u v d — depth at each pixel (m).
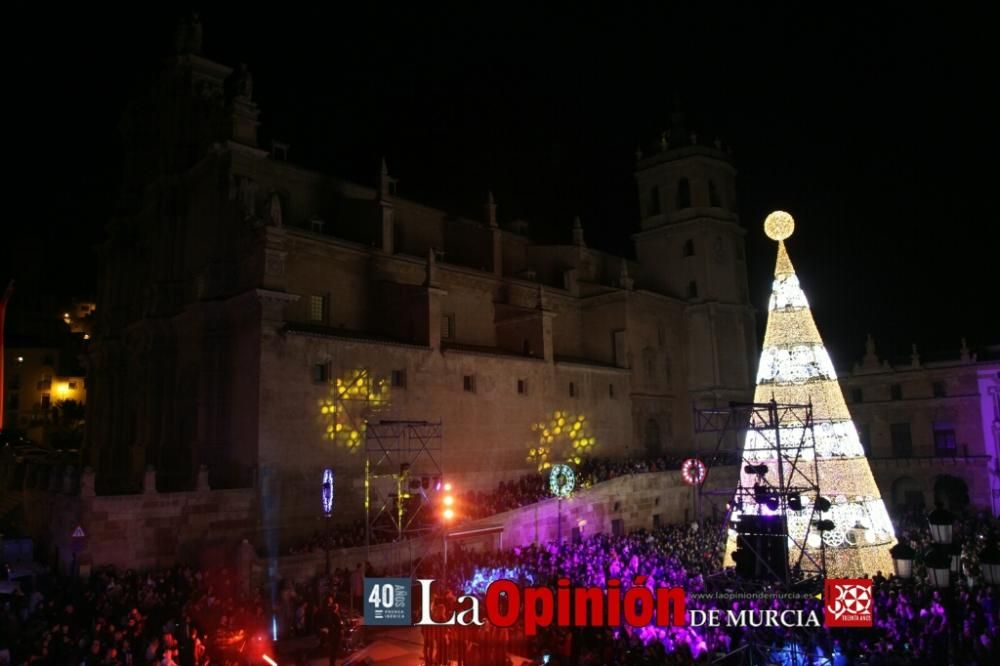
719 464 62.28
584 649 21.36
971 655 20.73
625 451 61.75
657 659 20.06
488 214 60.88
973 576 30.34
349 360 41.22
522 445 51.47
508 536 41.16
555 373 55.56
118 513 31.27
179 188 50.12
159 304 48.03
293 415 38.19
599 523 48.41
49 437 87.44
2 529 42.56
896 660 20.05
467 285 56.38
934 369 70.12
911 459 69.81
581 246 69.12
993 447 65.06
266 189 47.72
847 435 29.92
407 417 43.75
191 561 33.09
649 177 78.62
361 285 48.66
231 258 42.69
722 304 73.06
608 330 64.94
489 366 49.84
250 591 30.08
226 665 23.69
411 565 31.94
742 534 20.41
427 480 40.78
